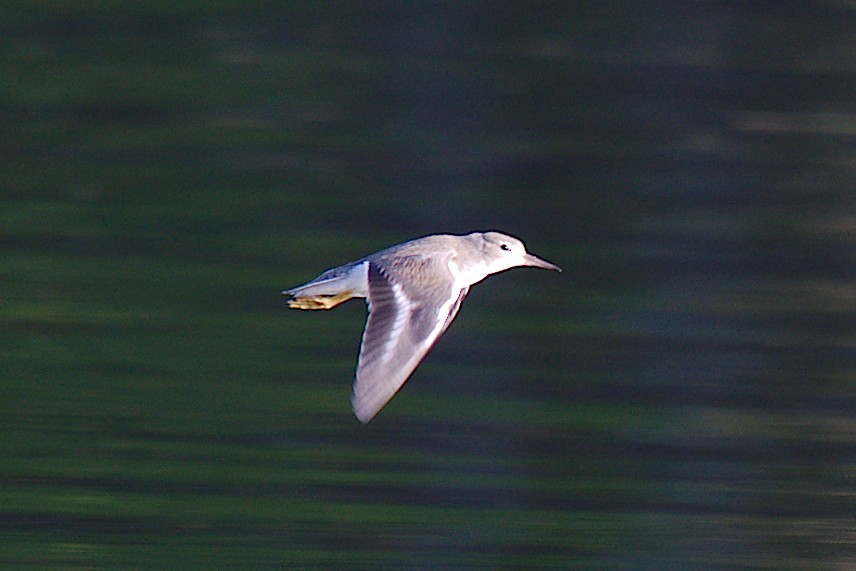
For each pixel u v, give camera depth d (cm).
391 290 954
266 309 2055
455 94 3059
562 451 1673
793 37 3394
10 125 2803
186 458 1612
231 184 2575
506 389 1836
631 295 2172
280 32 3381
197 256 2252
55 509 1499
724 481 1616
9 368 1814
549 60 3259
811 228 2438
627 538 1496
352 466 1614
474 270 1062
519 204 2544
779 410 1791
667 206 2542
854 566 1450
